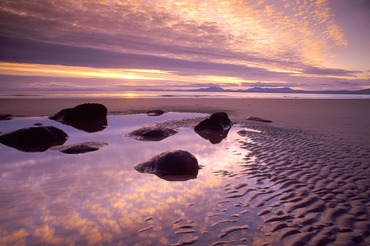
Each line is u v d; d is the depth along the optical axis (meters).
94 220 3.18
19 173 4.99
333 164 5.61
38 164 5.64
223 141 8.54
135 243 2.71
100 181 4.61
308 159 6.07
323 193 4.03
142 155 6.57
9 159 6.05
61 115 13.34
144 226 3.05
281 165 5.64
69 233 2.88
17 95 31.14
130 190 4.20
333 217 3.25
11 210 3.40
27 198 3.80
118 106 20.53
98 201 3.73
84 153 6.70
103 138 8.87
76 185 4.38
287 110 19.42
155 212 3.41
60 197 3.85
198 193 4.11
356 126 11.50
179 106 21.62
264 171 5.25
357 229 2.96
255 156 6.50
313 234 2.87
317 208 3.52
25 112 15.16
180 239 2.79
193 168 5.32
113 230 2.95
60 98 26.69
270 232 2.93
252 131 10.41
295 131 10.23
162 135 9.24
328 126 11.56
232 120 13.80
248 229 3.00
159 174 5.07
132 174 5.04
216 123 10.80
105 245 2.67
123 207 3.55
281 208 3.55
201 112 17.70
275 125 12.03
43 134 8.14
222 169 5.44
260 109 20.12
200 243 2.71
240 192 4.14
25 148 7.22
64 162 5.83
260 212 3.43
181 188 4.32
